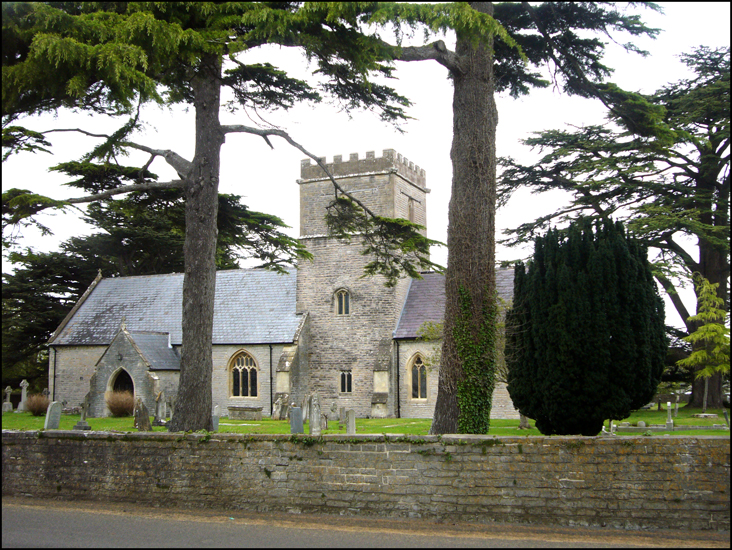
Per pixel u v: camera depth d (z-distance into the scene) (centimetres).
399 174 3650
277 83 1836
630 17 1867
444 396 1419
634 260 1330
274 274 3928
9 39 1172
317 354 3600
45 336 4731
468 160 1498
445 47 1501
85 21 1214
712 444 945
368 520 1028
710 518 930
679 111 3159
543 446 998
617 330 1284
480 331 1423
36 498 1255
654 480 953
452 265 1472
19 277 4584
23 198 1343
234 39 1491
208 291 1705
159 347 3597
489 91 1534
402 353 3419
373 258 3534
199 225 1711
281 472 1116
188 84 1858
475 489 1016
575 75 1998
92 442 1248
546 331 1335
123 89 1200
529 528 959
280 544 884
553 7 1850
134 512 1117
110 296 4162
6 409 3675
